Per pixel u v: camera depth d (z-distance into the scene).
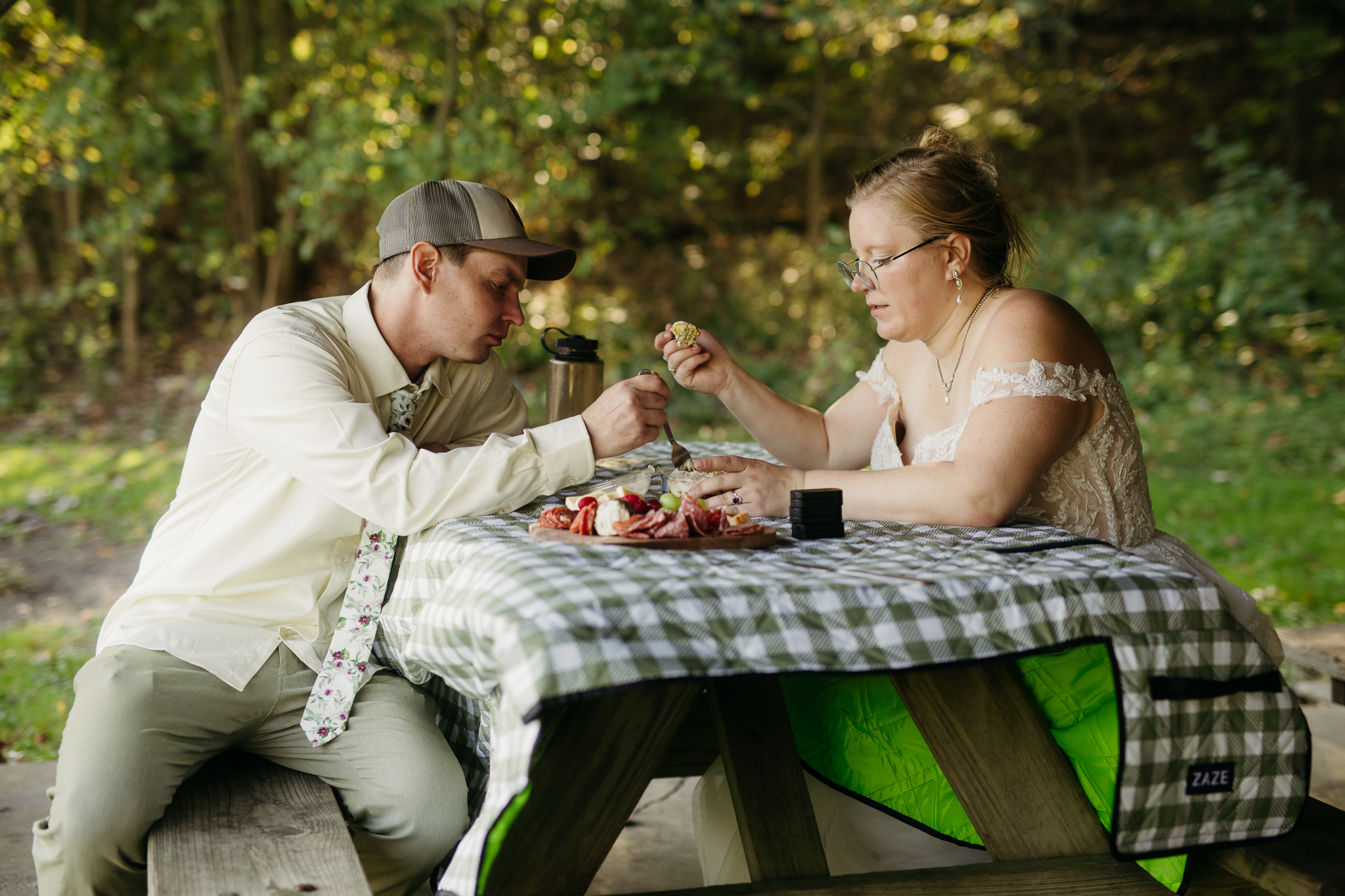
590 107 8.20
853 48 10.16
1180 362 8.93
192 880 1.58
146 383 8.94
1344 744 3.41
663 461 2.63
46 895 1.85
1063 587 1.54
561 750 1.53
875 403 2.62
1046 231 9.75
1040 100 11.32
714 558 1.65
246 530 2.07
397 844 1.93
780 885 1.65
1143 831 1.54
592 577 1.48
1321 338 9.16
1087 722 1.76
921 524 1.98
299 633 2.07
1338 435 7.76
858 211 2.22
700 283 10.16
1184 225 9.27
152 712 1.88
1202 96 11.91
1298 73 11.06
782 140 11.06
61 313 9.46
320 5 8.65
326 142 8.09
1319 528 5.95
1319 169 11.34
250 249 9.40
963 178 2.18
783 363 9.35
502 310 2.27
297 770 2.04
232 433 2.06
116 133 8.62
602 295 9.65
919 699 1.69
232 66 9.23
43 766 3.16
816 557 1.69
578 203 10.25
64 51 8.41
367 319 2.24
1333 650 2.88
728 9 8.94
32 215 9.50
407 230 2.19
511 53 8.62
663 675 1.34
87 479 7.02
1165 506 6.45
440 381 2.39
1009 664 1.71
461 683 1.61
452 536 1.85
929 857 2.05
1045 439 1.98
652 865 2.73
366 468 1.96
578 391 2.59
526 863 1.52
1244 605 2.02
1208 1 11.91
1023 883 1.66
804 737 2.17
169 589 2.06
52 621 4.79
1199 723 1.55
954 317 2.24
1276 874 1.57
